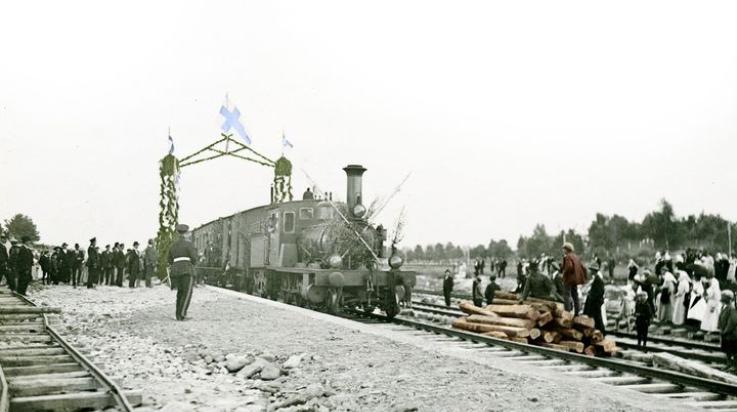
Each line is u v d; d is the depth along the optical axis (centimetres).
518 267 2792
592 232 7606
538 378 842
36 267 3023
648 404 704
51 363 932
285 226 2117
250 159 2912
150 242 2734
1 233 2297
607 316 2138
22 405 667
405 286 1842
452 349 1085
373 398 740
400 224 1872
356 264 1883
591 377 978
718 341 1560
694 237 6588
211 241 3500
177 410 684
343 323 1397
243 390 817
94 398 698
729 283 2144
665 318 1905
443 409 684
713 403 812
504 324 1372
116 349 1100
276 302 1914
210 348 1080
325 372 894
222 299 2030
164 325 1376
